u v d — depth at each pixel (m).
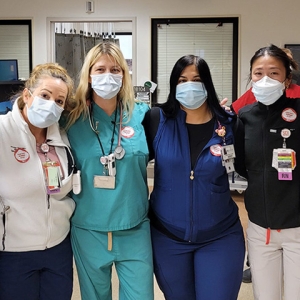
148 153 1.78
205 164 1.69
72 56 6.20
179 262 1.76
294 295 1.69
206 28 5.42
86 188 1.72
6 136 1.57
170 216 1.73
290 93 2.30
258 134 1.72
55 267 1.68
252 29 5.31
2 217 1.56
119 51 1.77
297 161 1.67
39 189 1.59
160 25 5.49
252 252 1.78
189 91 1.68
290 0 5.20
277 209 1.69
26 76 5.75
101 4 5.53
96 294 1.78
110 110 1.81
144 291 1.73
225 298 1.70
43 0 5.60
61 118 1.83
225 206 1.76
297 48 5.23
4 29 5.72
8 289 1.61
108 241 1.71
